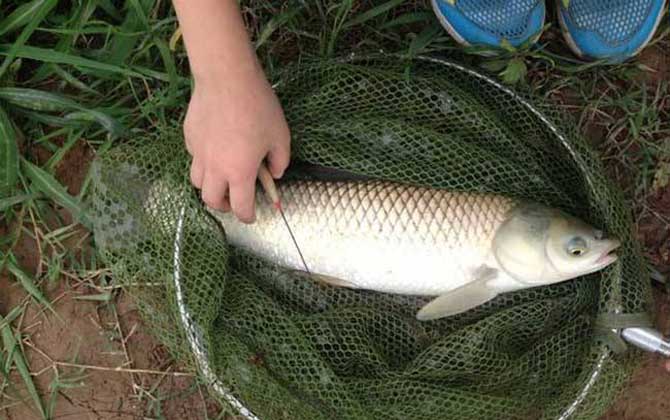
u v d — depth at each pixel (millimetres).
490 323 678
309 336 683
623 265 678
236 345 667
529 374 685
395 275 678
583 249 653
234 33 577
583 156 685
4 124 708
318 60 711
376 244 672
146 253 688
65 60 708
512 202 672
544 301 694
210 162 601
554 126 696
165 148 686
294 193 670
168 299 676
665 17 752
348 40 752
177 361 721
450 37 737
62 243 739
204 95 589
